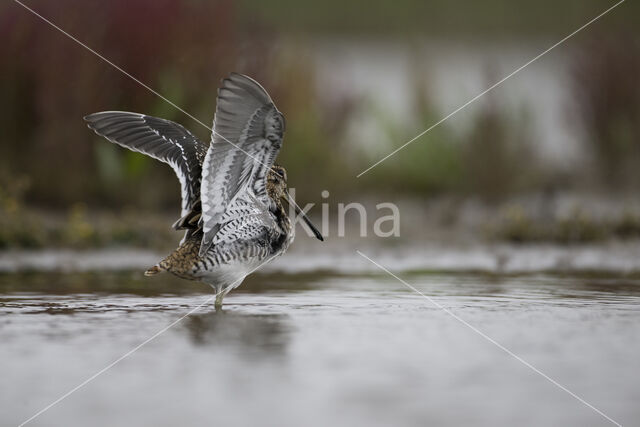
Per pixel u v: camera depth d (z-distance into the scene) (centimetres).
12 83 1772
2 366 692
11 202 1517
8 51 1772
